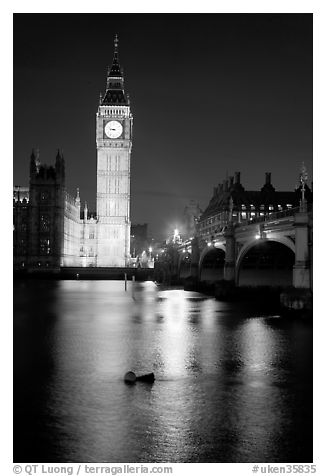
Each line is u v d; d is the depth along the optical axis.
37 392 26.58
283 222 61.50
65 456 19.14
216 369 31.78
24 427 21.75
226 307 70.56
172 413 23.42
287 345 39.91
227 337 43.91
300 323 52.25
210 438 20.75
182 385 27.98
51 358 35.00
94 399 25.39
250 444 20.17
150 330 48.56
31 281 176.75
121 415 23.14
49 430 21.42
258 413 23.47
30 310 68.12
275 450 19.69
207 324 52.38
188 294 100.62
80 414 23.23
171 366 32.59
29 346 39.69
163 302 80.50
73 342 41.62
